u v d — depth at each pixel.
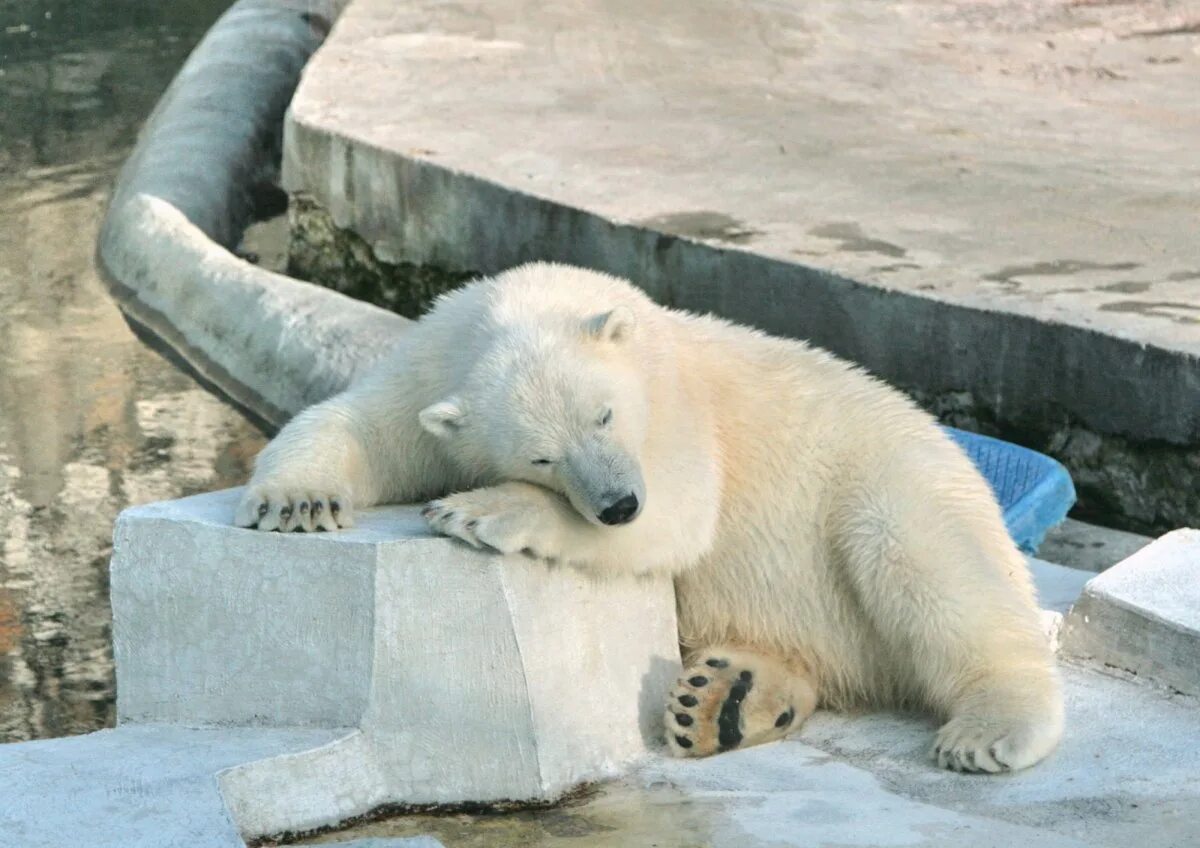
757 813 6.30
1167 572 8.02
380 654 6.43
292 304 14.78
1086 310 11.84
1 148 21.34
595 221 14.42
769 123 17.52
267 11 23.94
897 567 7.22
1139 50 20.73
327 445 7.14
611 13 22.25
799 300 13.08
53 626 10.49
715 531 7.51
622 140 16.81
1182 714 7.30
